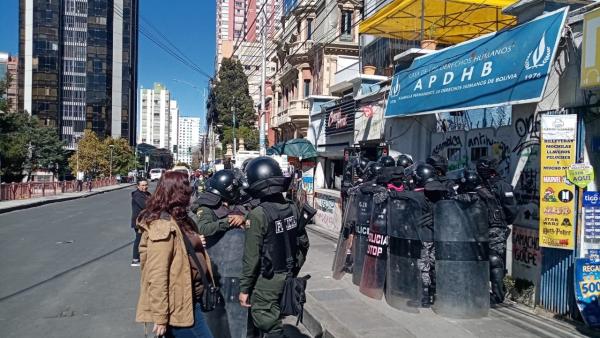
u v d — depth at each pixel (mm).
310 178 15938
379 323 5332
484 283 5617
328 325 5289
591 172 5230
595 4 5457
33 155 57375
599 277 5219
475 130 7832
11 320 5922
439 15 13391
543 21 6223
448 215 5625
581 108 5480
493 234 6082
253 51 57875
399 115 9633
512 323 5383
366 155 13188
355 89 14617
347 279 7555
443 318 5547
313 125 19797
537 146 6168
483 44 7586
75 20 101625
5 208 21969
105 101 104125
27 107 98562
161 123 154375
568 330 5121
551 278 5738
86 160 62875
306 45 32344
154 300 3062
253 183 3973
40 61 98438
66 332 5477
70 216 19812
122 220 18156
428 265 5875
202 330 3414
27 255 10422
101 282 7965
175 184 3330
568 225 5391
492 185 6176
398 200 5965
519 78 6270
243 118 56906
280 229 3922
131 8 109562
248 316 4141
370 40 21203
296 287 3904
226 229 4199
